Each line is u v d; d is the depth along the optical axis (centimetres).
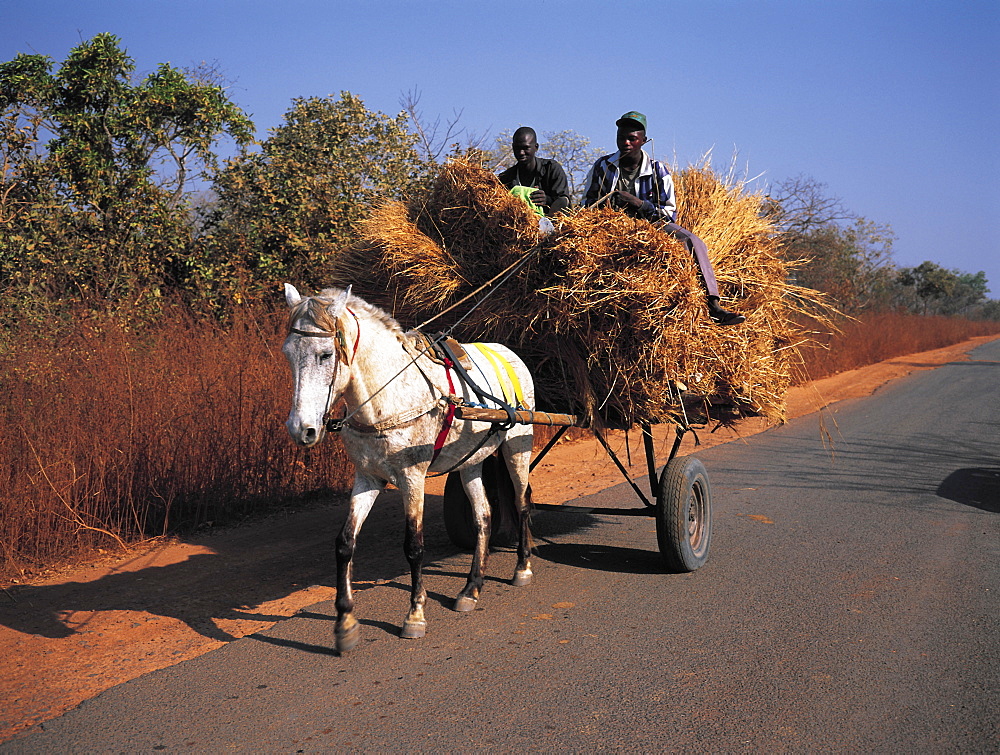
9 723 357
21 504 576
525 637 457
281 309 948
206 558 610
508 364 537
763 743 338
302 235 1173
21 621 477
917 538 666
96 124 1098
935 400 1756
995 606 500
